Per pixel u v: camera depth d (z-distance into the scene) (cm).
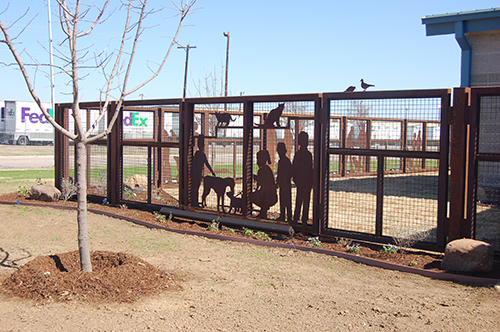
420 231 735
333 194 1452
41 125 4988
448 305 491
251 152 881
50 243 777
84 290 514
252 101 862
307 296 523
